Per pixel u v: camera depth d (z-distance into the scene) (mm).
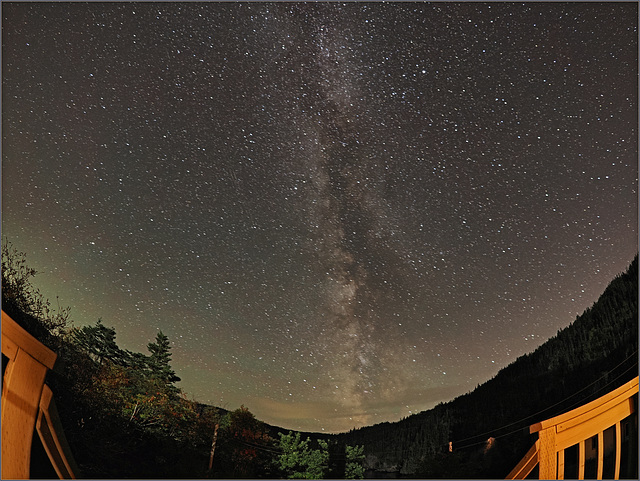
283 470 16172
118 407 13047
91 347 15141
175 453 13305
